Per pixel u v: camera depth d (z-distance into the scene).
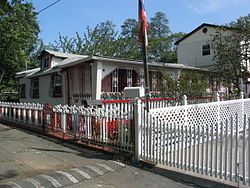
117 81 10.98
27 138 8.25
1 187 3.71
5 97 25.25
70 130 7.59
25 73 18.86
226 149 3.98
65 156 5.75
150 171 4.65
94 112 6.60
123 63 10.95
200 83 9.85
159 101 10.77
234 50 13.19
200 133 4.29
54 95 14.46
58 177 4.14
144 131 5.20
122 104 9.88
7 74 21.62
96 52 36.81
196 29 21.25
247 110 9.85
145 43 6.50
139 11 6.66
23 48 21.28
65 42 38.31
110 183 4.06
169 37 44.12
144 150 5.20
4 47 18.66
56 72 13.27
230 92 15.68
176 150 4.69
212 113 8.14
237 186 3.77
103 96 10.06
